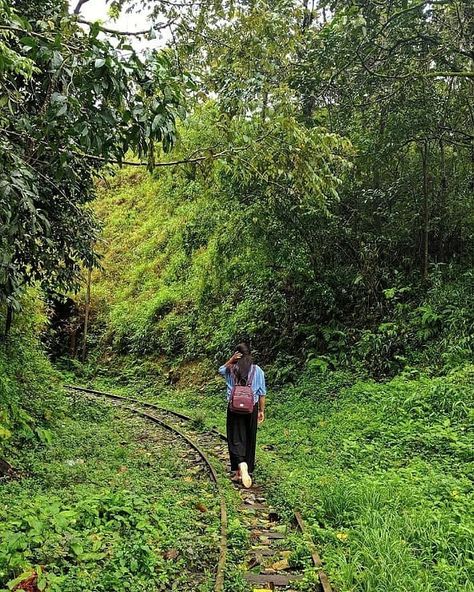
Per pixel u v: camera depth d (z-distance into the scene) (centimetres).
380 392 1234
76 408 1435
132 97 529
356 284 1611
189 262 2567
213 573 525
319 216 1497
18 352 1264
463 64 1412
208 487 814
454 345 1258
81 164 916
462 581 502
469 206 1502
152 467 942
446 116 1442
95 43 489
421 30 1333
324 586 489
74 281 1230
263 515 718
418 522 598
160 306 2433
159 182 3328
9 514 603
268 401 1507
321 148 862
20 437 998
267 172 849
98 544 544
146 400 1873
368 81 1403
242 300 2050
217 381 1866
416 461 868
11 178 491
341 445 1033
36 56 495
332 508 680
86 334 2595
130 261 3014
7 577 475
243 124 843
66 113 522
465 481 749
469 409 997
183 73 576
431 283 1485
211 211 1808
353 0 1283
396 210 1557
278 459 1017
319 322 1695
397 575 488
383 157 1483
